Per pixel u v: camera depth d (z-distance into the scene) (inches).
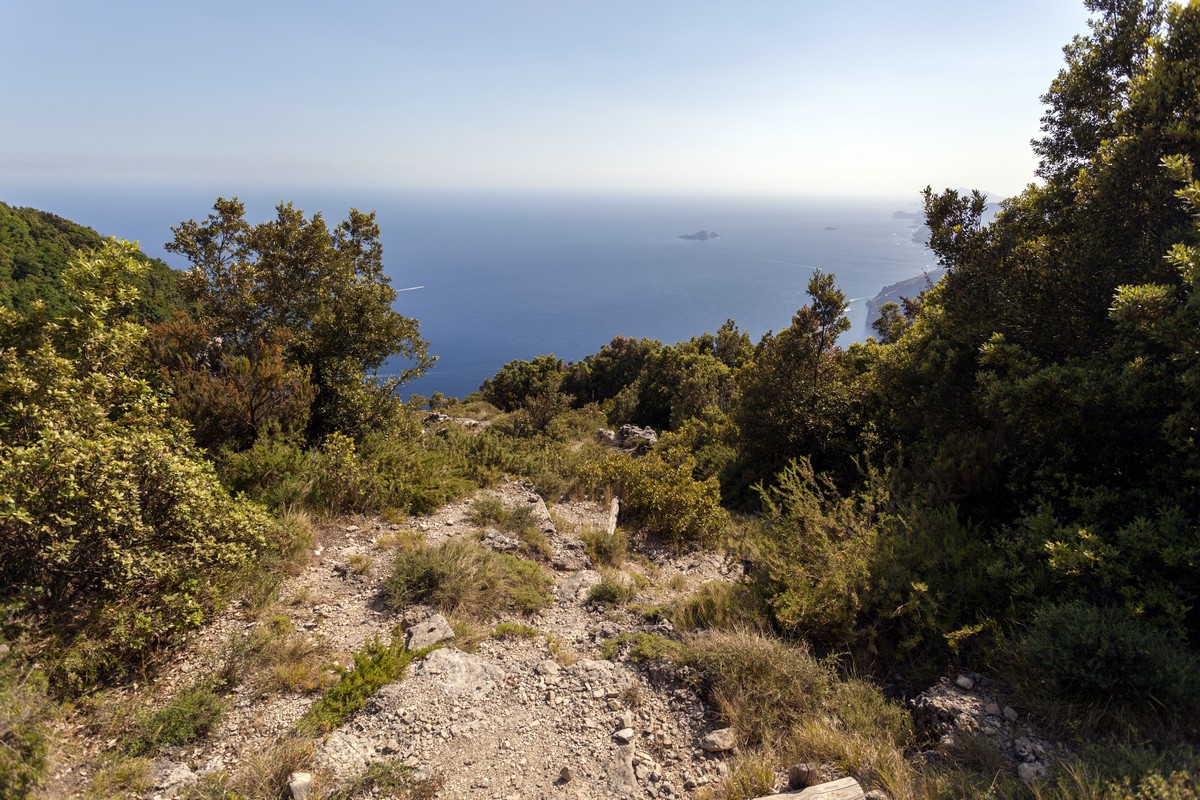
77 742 135.2
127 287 237.0
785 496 274.2
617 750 149.4
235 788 125.2
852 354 565.6
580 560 311.9
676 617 232.5
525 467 465.4
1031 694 156.7
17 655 139.2
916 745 149.4
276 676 168.1
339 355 458.9
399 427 470.0
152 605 175.3
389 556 264.1
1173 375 192.7
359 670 170.2
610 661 194.2
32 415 175.6
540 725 160.2
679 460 505.7
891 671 187.6
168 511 181.9
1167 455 202.2
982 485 265.6
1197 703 138.4
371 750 145.4
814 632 207.2
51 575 160.9
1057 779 124.1
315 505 297.3
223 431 343.6
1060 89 331.6
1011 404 234.8
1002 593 195.5
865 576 204.1
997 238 307.9
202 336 393.4
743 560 308.8
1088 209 273.9
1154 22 290.8
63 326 213.9
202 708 148.1
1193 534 169.5
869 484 283.6
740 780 135.2
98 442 165.3
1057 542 187.5
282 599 214.4
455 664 181.8
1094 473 222.2
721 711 163.6
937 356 355.6
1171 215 238.2
